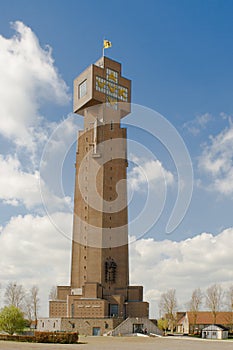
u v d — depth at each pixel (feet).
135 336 415.64
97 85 512.22
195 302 623.77
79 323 435.94
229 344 317.63
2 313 384.68
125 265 491.31
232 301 595.06
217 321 626.23
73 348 246.88
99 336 411.54
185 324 638.53
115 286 480.64
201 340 372.99
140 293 483.92
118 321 438.81
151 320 465.88
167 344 306.96
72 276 486.79
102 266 478.18
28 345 256.73
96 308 448.24
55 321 444.14
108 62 527.40
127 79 539.70
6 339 297.74
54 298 580.30
